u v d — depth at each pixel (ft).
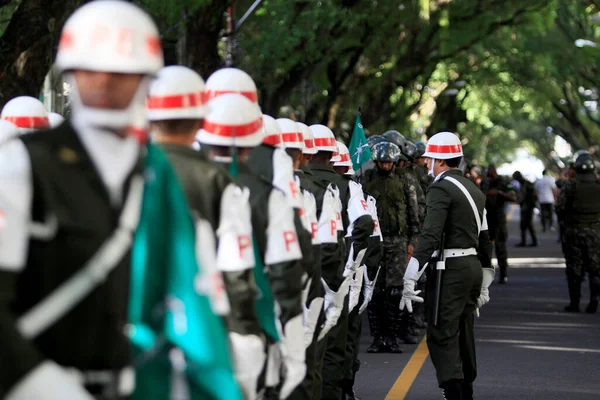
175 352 22.21
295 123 47.55
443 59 218.59
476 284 56.08
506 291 131.64
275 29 151.02
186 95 29.07
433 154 56.85
